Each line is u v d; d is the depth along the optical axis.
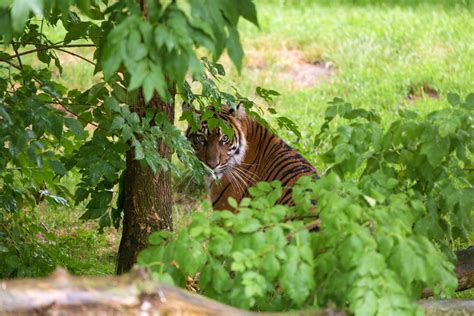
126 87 9.84
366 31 23.91
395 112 18.84
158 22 6.25
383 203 7.55
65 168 9.44
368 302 6.45
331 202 6.98
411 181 8.20
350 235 6.73
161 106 10.52
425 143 7.77
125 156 11.02
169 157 11.13
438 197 8.16
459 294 11.14
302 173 12.62
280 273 6.71
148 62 6.10
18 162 10.38
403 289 6.70
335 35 23.77
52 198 11.17
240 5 6.38
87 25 9.72
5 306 5.79
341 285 6.77
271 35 24.02
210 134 12.94
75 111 10.12
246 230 6.90
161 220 11.09
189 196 16.05
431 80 20.77
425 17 25.06
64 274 6.00
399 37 23.34
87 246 13.56
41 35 10.39
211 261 7.06
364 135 8.04
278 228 6.91
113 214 11.19
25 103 8.81
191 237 7.09
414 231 7.87
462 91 20.09
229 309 6.35
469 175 8.55
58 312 5.85
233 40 6.37
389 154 8.20
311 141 16.70
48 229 14.16
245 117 13.31
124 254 11.13
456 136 7.89
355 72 21.48
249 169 13.30
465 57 22.06
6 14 6.50
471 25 24.36
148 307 6.05
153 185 10.95
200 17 6.20
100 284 6.02
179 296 6.20
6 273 9.98
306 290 6.69
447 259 7.93
